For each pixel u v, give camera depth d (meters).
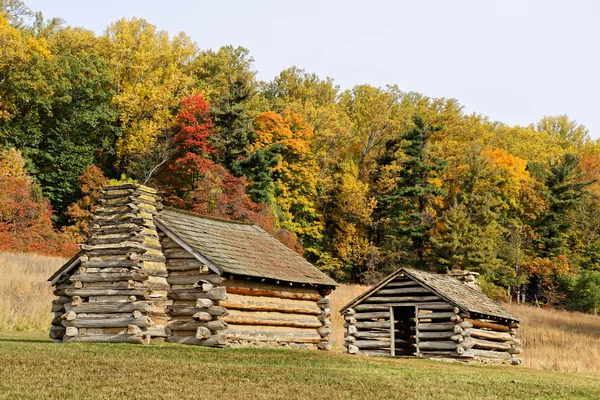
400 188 69.44
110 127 65.69
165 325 20.22
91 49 71.56
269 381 14.11
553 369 26.84
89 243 20.47
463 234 63.62
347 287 53.06
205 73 80.88
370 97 90.00
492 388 15.80
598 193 87.56
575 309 69.81
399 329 27.73
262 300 22.09
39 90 62.03
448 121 88.19
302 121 72.00
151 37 75.44
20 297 28.08
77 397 11.28
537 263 71.25
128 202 20.66
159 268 20.34
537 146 98.56
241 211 53.75
